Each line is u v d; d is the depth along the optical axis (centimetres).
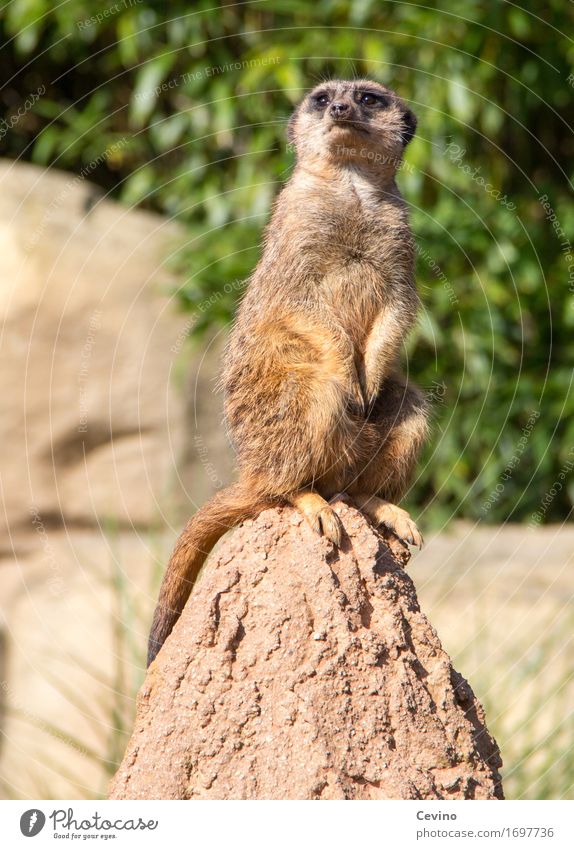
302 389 641
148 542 1190
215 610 543
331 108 707
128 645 1087
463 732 539
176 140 1553
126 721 992
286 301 667
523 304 1416
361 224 691
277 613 538
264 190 1382
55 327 1235
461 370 1369
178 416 1259
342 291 686
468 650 1016
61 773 968
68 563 1166
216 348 1317
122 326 1258
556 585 1113
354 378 656
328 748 514
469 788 525
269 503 647
